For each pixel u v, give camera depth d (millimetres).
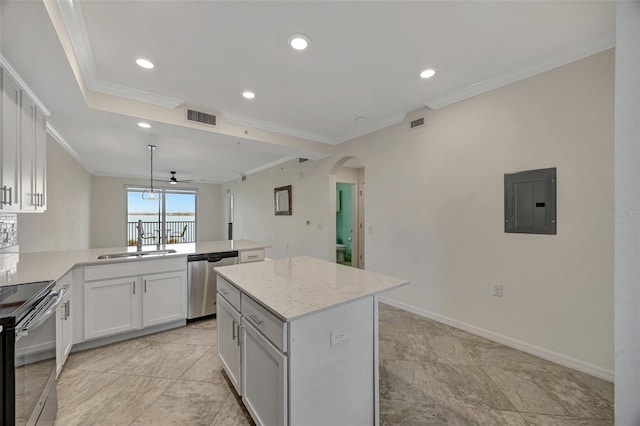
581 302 2053
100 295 2406
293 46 1999
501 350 2377
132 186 7652
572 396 1781
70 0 1519
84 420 1584
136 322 2588
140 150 4672
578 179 2059
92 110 2537
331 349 1314
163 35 1851
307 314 1189
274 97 2852
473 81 2539
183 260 2898
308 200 5113
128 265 2545
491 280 2568
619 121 1037
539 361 2197
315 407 1261
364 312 1458
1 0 1246
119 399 1769
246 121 3473
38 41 1556
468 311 2746
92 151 4680
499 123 2498
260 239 6719
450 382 1937
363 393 1445
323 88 2662
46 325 1444
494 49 2047
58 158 3770
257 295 1413
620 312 1038
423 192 3156
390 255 3557
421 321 3020
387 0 1577
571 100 2086
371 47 2020
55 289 1774
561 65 2133
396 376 2010
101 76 2377
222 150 4711
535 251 2287
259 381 1414
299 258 2539
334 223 4738
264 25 1771
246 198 7410
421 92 2762
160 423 1568
